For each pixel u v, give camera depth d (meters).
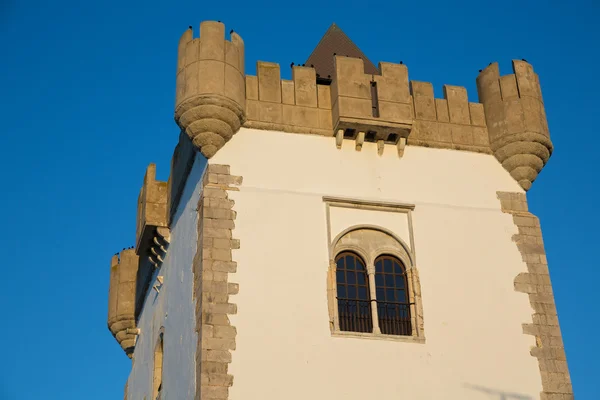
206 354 24.56
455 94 30.41
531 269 28.11
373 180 28.27
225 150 27.47
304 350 25.23
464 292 27.30
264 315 25.39
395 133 28.64
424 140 29.33
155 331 33.16
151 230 32.78
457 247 27.95
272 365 24.83
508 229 28.62
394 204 28.00
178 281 29.33
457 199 28.72
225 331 24.95
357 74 28.89
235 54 28.23
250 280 25.78
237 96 27.55
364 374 25.38
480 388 26.00
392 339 26.05
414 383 25.62
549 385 26.50
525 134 29.44
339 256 27.14
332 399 24.84
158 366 32.03
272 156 27.73
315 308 25.88
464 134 29.81
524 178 29.45
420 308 26.75
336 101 28.48
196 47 27.89
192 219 28.11
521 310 27.39
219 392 24.19
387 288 27.06
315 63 31.64
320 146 28.34
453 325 26.73
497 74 30.50
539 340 27.05
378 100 28.70
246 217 26.62
